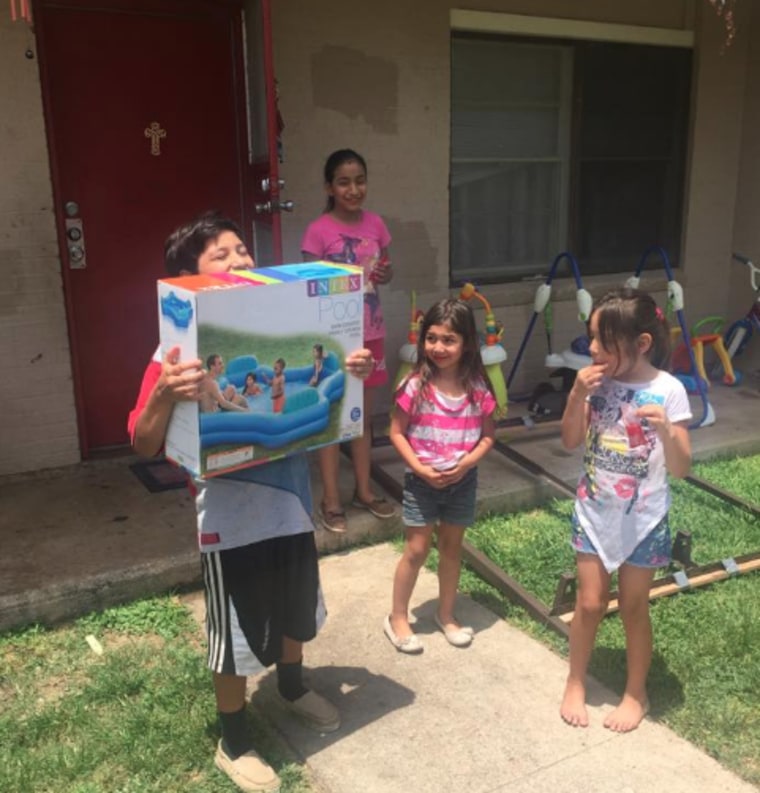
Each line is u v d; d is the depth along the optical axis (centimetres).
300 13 469
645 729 269
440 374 296
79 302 449
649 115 617
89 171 440
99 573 336
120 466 450
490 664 303
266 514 235
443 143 530
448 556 310
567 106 586
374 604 342
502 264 592
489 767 252
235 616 234
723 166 645
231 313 201
